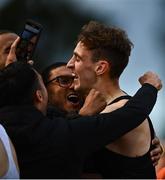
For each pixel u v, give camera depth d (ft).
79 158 17.03
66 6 71.77
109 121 17.08
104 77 18.04
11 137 17.06
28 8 71.05
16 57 18.92
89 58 18.08
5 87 17.33
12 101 17.31
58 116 19.27
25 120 17.13
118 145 17.65
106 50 18.02
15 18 71.00
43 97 17.57
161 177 23.65
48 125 17.11
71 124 17.11
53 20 70.59
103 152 17.65
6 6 71.20
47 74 21.12
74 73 18.31
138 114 17.21
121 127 17.08
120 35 18.11
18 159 17.07
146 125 18.12
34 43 18.86
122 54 18.06
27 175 17.06
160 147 18.33
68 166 17.01
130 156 17.71
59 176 17.01
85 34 18.13
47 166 16.99
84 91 18.24
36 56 66.23
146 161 17.92
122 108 17.28
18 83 17.30
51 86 20.99
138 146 17.83
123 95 17.97
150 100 17.49
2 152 16.88
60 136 16.99
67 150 16.96
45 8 71.31
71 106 20.88
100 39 18.01
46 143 16.96
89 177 17.63
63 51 68.28
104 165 17.69
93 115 17.62
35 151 17.01
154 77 17.98
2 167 16.84
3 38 20.63
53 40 68.59
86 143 16.99
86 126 17.03
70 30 69.97
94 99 17.92
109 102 17.95
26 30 18.89
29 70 17.46
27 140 16.99
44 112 17.66
